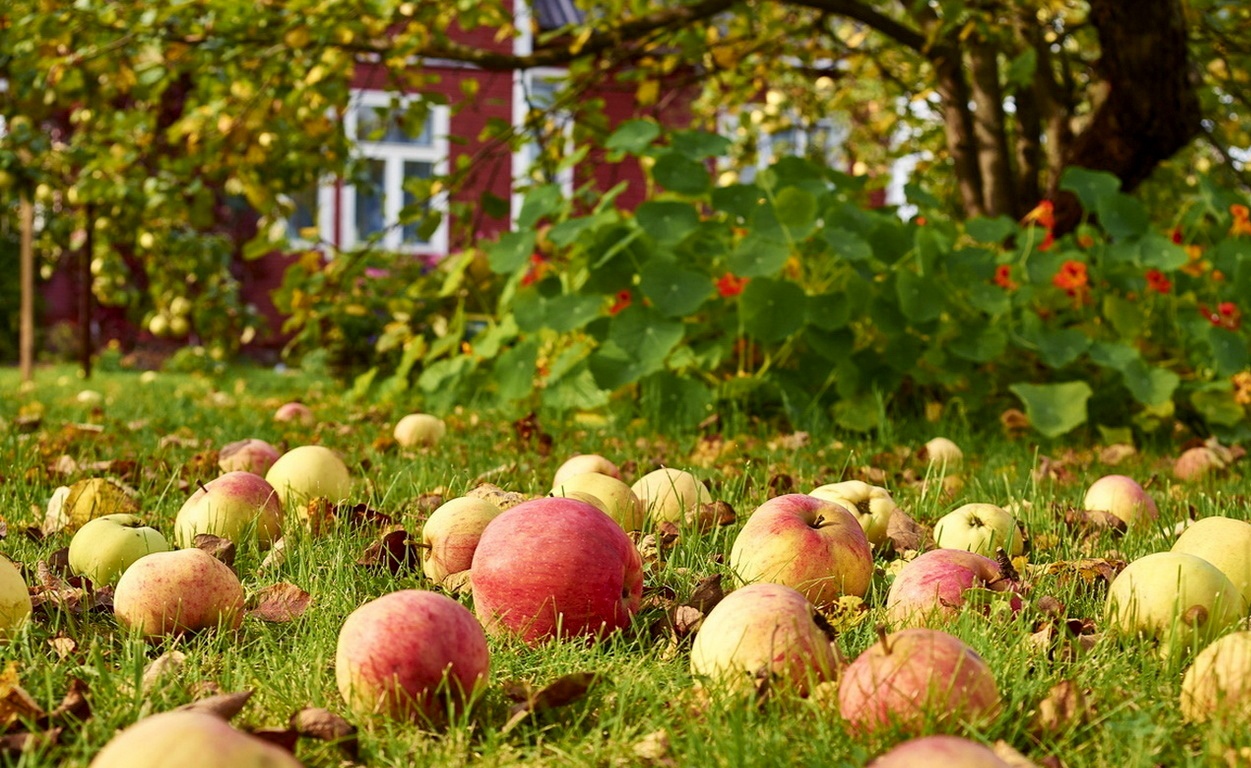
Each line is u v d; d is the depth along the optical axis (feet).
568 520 6.21
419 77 22.77
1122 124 21.07
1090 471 13.87
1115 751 4.56
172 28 20.08
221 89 21.34
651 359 16.35
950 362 17.31
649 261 17.17
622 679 5.30
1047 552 8.59
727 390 16.92
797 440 15.14
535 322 17.70
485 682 5.16
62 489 9.27
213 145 20.94
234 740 3.23
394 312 25.45
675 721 4.92
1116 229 18.28
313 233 24.76
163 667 5.50
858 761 4.15
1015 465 13.87
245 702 4.78
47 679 4.89
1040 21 23.89
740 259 16.58
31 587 6.92
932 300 16.74
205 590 6.29
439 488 10.53
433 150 48.78
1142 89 20.47
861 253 16.47
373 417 19.10
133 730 3.26
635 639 6.23
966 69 31.55
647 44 22.94
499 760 4.58
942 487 10.97
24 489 10.30
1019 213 25.59
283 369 44.34
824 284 18.07
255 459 11.28
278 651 5.85
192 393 25.76
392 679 4.93
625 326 16.69
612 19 21.50
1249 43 24.09
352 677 4.97
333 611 6.56
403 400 21.39
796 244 18.20
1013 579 7.06
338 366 30.48
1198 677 5.00
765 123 32.86
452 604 5.19
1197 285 18.75
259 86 21.07
